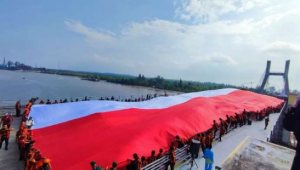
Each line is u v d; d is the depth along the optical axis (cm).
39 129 1555
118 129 1505
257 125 2631
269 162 945
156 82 16725
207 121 1939
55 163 1043
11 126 1905
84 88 10562
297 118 210
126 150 1153
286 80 10119
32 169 958
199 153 1506
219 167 885
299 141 208
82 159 1070
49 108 2005
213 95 3572
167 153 1170
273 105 3928
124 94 8619
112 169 889
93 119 1683
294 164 210
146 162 1064
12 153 1338
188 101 2745
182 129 1576
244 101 3512
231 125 2244
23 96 6300
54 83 13162
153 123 1577
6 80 13362
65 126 1598
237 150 1072
